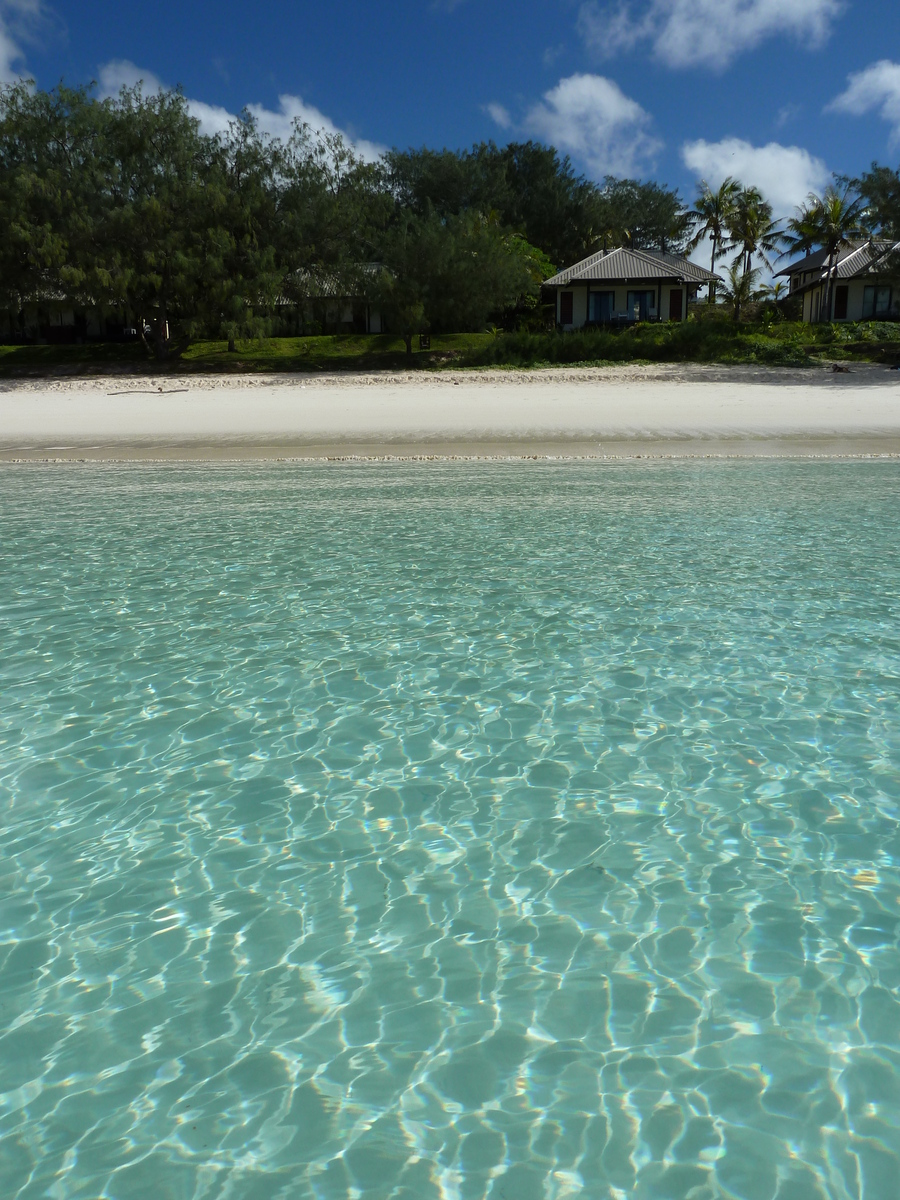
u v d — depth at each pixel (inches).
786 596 221.0
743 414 685.9
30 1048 81.7
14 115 1231.5
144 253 1208.8
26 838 118.8
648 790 130.1
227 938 98.2
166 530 311.4
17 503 371.6
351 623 205.6
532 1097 74.9
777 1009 85.6
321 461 498.6
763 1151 69.1
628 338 1180.5
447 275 1262.3
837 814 122.9
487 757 140.9
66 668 179.0
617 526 309.1
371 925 100.0
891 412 682.2
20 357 1354.6
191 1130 72.2
